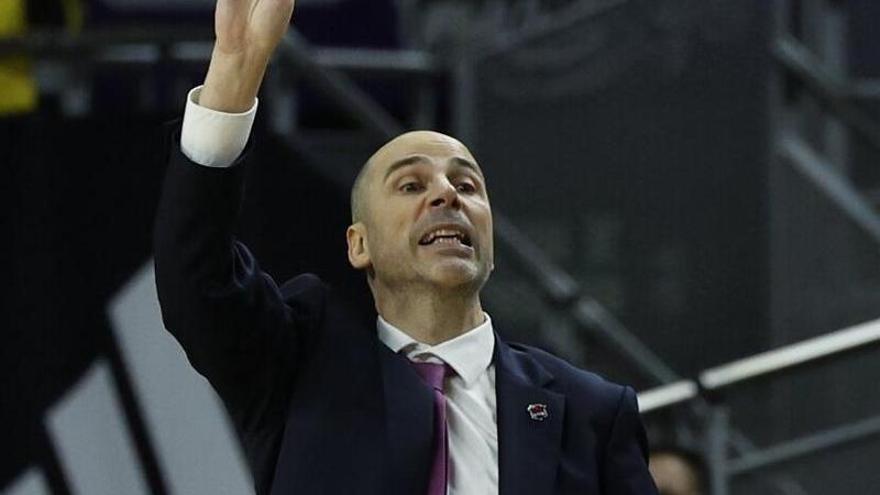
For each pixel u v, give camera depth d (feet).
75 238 45.78
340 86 54.54
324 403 26.66
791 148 63.57
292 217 46.06
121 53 57.41
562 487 26.35
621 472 27.07
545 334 60.44
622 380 60.23
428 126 63.46
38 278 45.62
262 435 27.12
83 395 45.16
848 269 62.75
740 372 45.09
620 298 63.87
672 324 63.31
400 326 27.81
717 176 63.52
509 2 68.54
